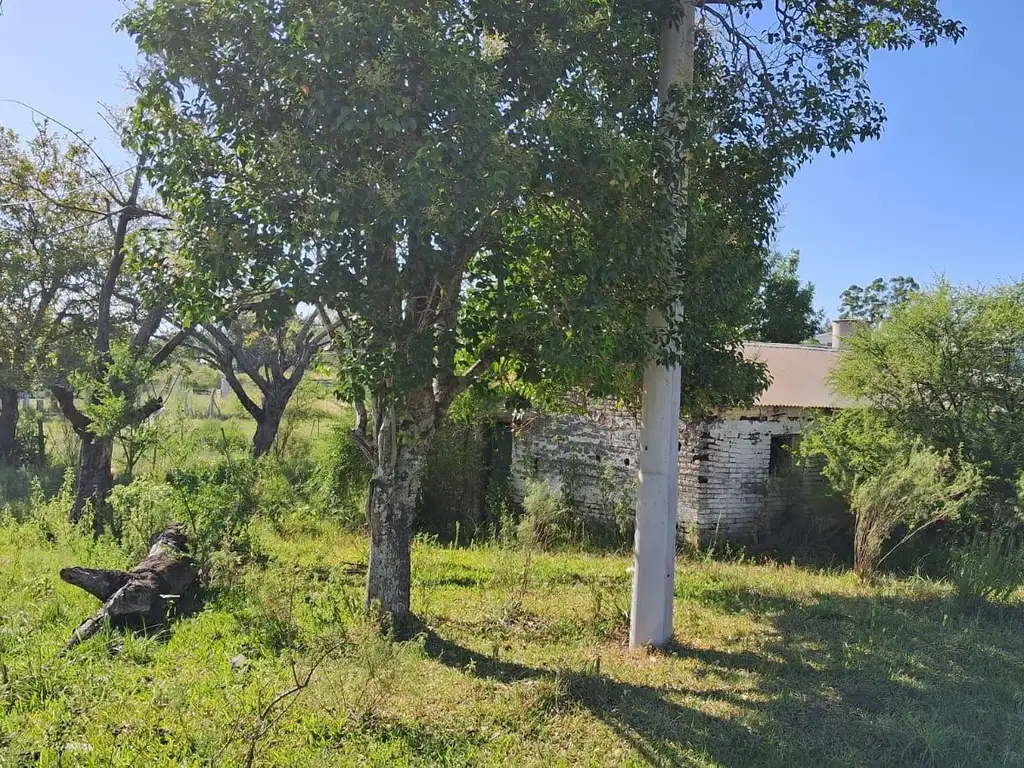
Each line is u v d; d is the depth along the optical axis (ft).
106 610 20.13
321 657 15.67
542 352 16.21
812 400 42.73
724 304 21.30
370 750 13.73
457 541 39.91
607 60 18.79
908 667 19.60
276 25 15.80
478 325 17.61
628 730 15.15
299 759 13.16
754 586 29.22
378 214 14.21
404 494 21.36
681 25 20.74
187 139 17.81
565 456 45.21
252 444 55.67
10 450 66.80
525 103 17.19
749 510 41.39
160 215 38.99
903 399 38.24
